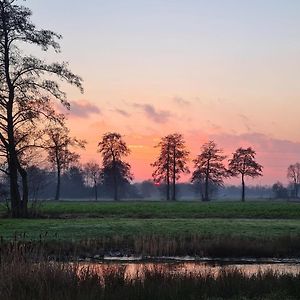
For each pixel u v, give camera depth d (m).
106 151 99.31
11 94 36.81
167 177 99.31
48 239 23.66
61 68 37.62
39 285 10.86
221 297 11.61
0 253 13.22
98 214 45.41
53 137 38.84
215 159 98.25
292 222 34.84
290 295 11.80
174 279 12.58
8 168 38.91
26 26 36.28
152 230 28.03
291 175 163.00
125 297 10.73
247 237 25.61
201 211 49.38
